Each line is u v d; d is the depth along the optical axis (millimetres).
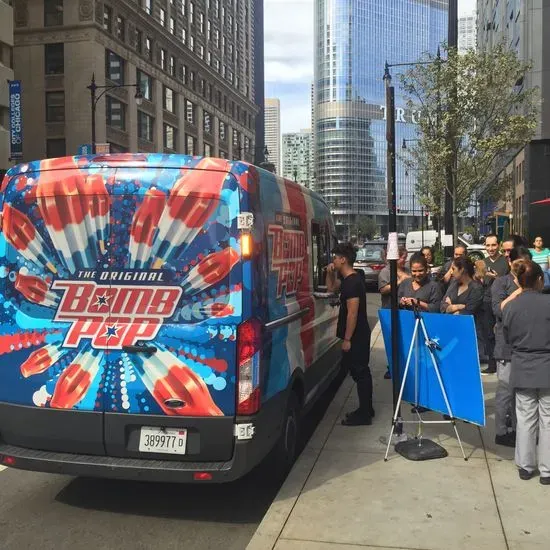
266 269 4203
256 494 4711
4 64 31391
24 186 4191
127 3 50250
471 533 3705
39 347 4129
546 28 31812
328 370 6895
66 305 4102
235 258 3934
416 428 5934
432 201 23938
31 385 4148
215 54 77625
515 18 38250
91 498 4652
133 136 52312
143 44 54688
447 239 18750
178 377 3930
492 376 8281
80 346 4051
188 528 4133
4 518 4301
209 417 3895
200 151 72062
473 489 4383
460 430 5879
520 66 18688
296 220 5301
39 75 45844
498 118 18359
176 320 3963
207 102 74750
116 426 3998
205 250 3953
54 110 46094
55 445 4133
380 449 5309
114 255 4039
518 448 4586
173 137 63969
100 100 46406
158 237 3990
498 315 5398
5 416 4219
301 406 5289
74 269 4094
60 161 4152
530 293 4531
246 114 93250
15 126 30109
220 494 4711
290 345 4840
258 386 3965
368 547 3549
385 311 5758
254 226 4031
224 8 81812
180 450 3934
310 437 6094
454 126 18359
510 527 3779
